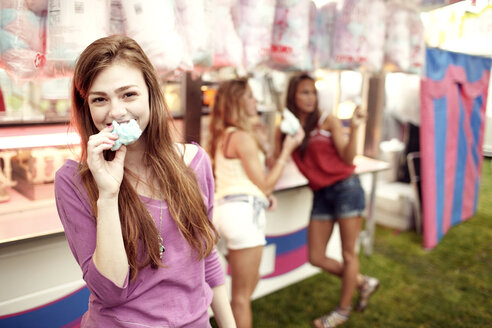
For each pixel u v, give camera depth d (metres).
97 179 0.87
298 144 2.26
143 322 0.99
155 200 1.01
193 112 2.43
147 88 0.97
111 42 0.91
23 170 1.93
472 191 4.72
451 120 3.93
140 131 0.90
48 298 1.85
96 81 0.89
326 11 2.37
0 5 1.25
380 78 3.48
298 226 2.98
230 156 2.11
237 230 1.97
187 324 1.04
